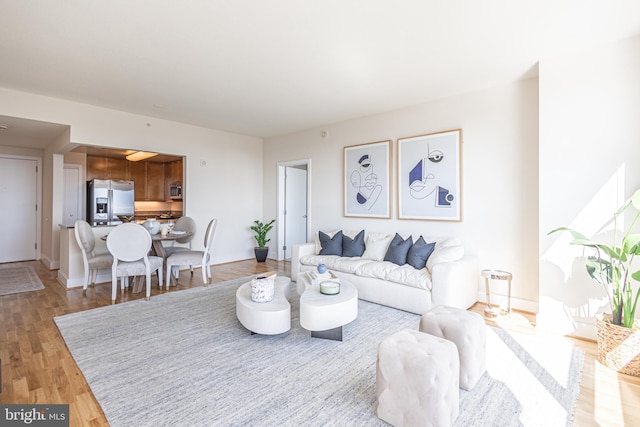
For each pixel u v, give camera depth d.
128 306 3.68
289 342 2.77
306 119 5.28
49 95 4.14
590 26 2.52
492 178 3.80
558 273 3.00
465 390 2.06
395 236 4.21
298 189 6.95
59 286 4.48
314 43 2.80
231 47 2.88
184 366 2.35
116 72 3.42
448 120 4.16
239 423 1.74
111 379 2.17
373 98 4.22
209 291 4.32
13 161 6.21
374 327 3.10
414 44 2.81
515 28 2.55
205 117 5.20
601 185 2.80
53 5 2.26
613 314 2.47
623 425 1.73
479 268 3.89
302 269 4.68
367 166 4.98
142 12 2.35
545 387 2.10
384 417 1.76
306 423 1.74
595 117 2.83
